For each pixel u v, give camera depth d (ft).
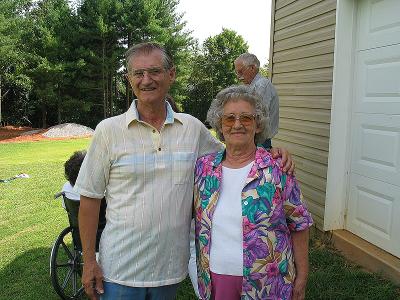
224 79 121.39
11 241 15.97
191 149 6.32
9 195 23.44
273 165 5.81
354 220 13.91
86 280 6.29
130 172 5.96
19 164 35.81
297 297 6.02
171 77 6.32
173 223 6.14
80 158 10.75
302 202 5.94
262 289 5.64
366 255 12.28
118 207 6.11
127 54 6.23
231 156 6.14
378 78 12.49
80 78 80.69
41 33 77.71
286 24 18.29
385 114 12.16
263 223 5.61
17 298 11.45
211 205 5.93
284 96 18.71
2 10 74.23
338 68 13.91
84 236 6.36
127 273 6.12
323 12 14.96
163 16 87.25
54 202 21.83
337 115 14.10
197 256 6.35
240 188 5.86
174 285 6.51
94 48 81.87
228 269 5.78
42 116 86.38
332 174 14.34
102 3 79.46
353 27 13.74
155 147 6.05
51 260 10.87
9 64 75.66
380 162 12.45
